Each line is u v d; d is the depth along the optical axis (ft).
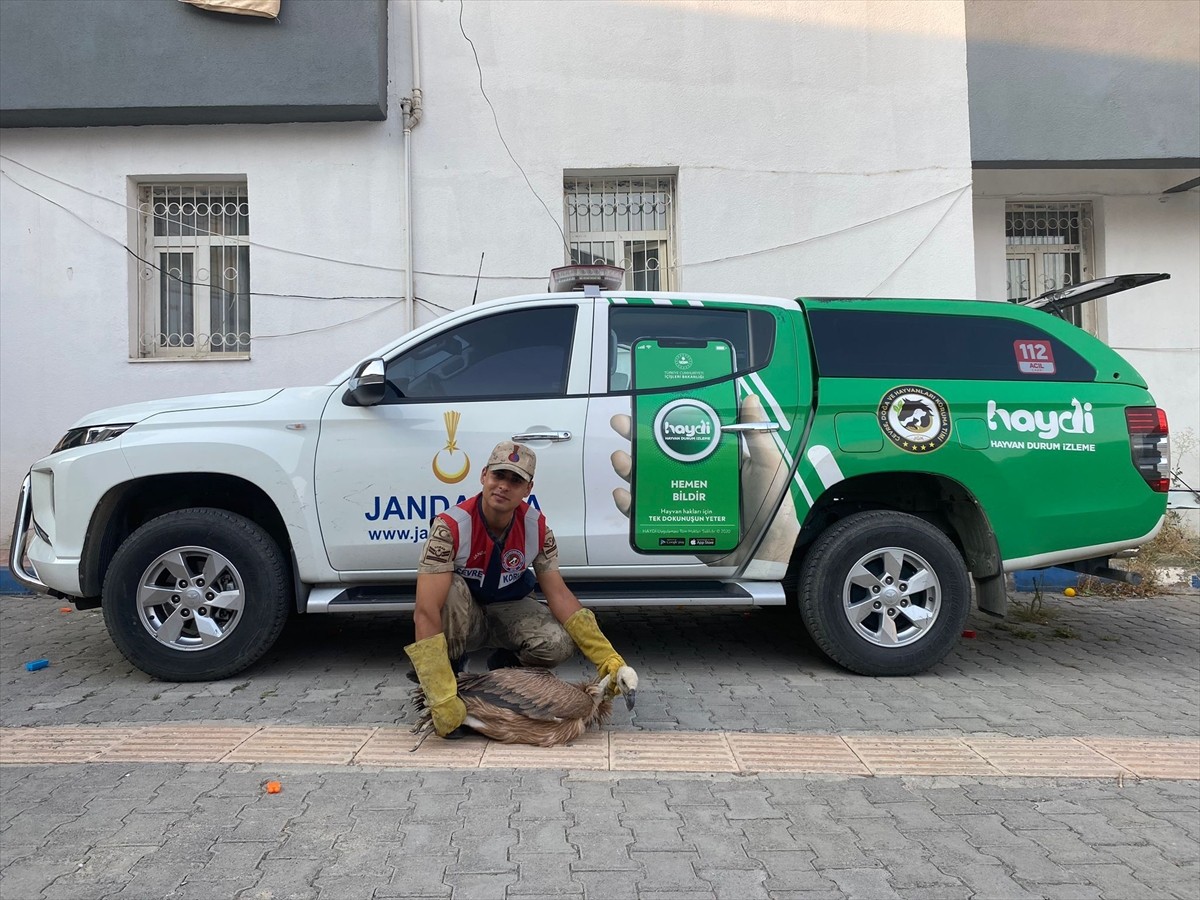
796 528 15.39
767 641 18.79
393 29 26.43
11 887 8.53
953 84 27.37
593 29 26.73
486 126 26.53
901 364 15.81
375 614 21.26
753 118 27.02
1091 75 27.48
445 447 14.97
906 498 16.78
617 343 15.58
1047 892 8.65
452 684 12.09
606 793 10.73
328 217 26.27
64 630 19.56
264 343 26.20
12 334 25.88
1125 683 15.79
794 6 27.09
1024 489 15.57
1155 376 30.53
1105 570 16.43
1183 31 27.37
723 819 10.09
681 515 15.16
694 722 13.37
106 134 26.00
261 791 10.66
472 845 9.39
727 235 26.94
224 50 24.93
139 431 15.02
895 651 15.57
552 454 15.03
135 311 26.32
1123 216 30.40
